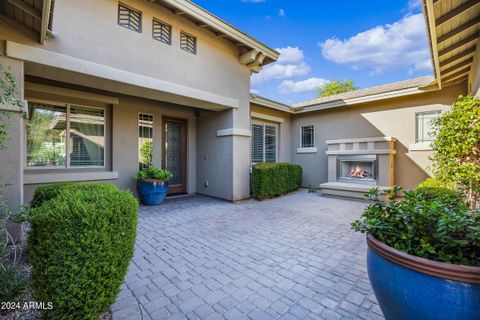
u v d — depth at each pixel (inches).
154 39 198.2
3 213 104.5
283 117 388.5
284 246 140.6
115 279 75.7
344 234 161.9
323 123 361.7
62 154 218.1
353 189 282.7
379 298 63.4
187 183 316.2
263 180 279.1
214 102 244.5
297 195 322.0
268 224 185.8
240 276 105.9
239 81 274.4
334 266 115.2
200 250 134.9
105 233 71.9
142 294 92.0
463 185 161.9
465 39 169.0
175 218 202.8
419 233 61.9
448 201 74.4
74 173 219.1
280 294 92.0
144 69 191.3
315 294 91.9
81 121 229.5
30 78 190.9
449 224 55.2
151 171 257.1
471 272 47.6
